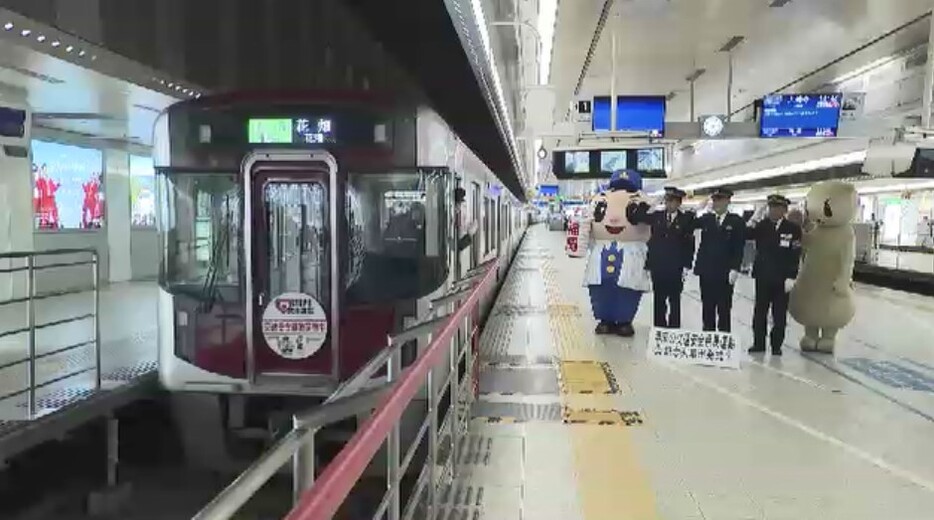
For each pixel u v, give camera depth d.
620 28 14.54
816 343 9.17
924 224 29.12
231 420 6.29
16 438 5.31
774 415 6.37
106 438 6.39
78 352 8.70
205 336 6.21
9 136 10.91
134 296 14.21
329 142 6.14
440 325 4.43
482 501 4.46
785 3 12.55
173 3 8.04
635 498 4.53
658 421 6.16
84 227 15.52
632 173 10.20
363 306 6.21
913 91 15.89
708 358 8.35
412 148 6.18
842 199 8.69
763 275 8.90
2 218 11.55
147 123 13.70
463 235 7.32
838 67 17.56
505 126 16.98
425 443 5.75
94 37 8.05
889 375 7.94
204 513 1.58
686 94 22.80
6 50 7.49
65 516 5.86
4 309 11.62
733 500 4.51
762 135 17.53
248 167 6.12
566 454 5.32
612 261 10.00
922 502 4.50
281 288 6.27
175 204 6.20
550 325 11.12
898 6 12.48
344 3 9.95
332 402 2.47
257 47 10.77
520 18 10.62
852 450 5.46
